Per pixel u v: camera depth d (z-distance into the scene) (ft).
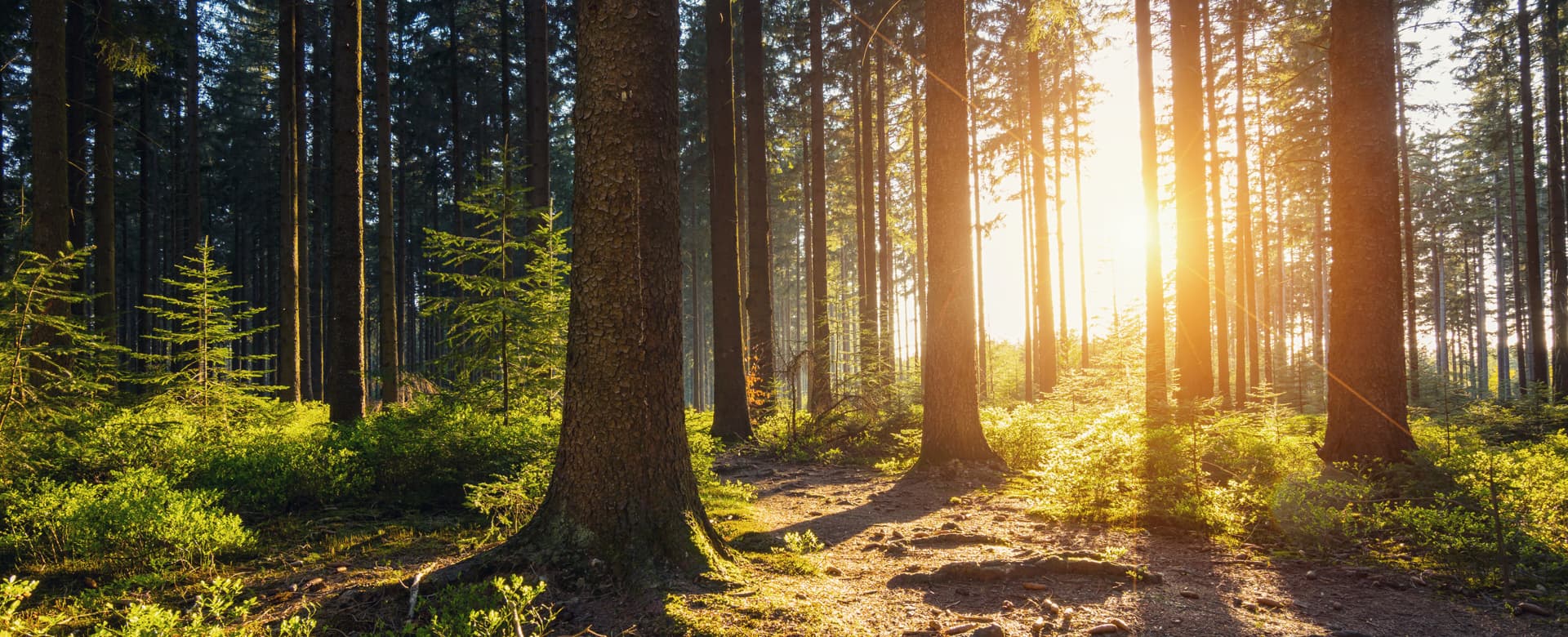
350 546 19.39
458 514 23.49
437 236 29.94
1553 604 14.07
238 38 104.01
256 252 125.49
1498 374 126.41
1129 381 35.40
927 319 33.96
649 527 15.60
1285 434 36.65
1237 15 53.93
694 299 137.39
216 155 111.55
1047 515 23.48
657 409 16.33
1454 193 114.73
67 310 29.86
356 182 37.04
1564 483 20.66
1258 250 116.98
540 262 31.83
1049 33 42.75
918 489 29.45
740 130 97.55
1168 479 22.12
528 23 55.88
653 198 16.55
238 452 26.14
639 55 16.47
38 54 31.45
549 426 27.73
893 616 13.37
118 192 72.28
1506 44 64.80
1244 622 13.26
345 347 36.32
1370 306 26.99
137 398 32.30
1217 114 64.34
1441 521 17.87
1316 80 56.18
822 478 34.32
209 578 16.65
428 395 31.86
